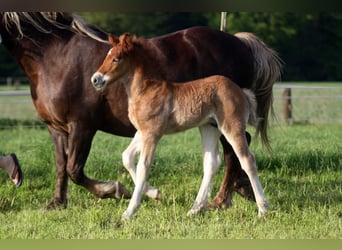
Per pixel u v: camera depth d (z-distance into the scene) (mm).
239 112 9109
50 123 9844
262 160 13125
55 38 9648
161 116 8992
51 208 9922
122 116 9750
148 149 9008
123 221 8906
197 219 9086
